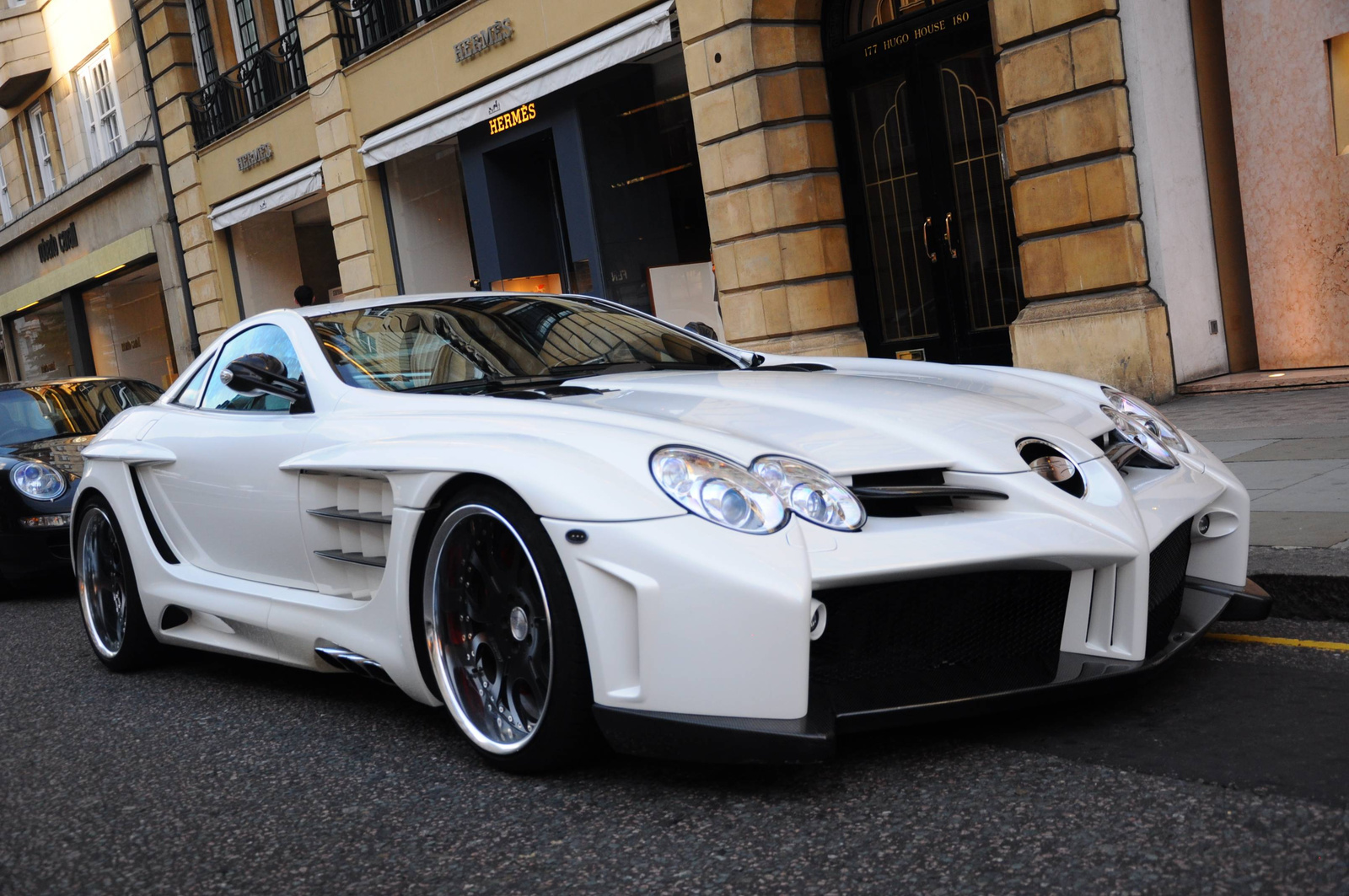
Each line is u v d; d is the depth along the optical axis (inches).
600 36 384.8
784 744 80.8
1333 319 273.6
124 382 282.7
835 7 346.0
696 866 77.5
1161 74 278.8
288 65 570.6
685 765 95.0
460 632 101.8
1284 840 71.3
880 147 342.3
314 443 118.1
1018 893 68.8
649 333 147.4
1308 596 122.0
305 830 92.2
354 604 114.7
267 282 658.8
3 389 271.7
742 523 84.4
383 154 503.5
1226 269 295.0
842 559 84.7
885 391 111.3
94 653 174.6
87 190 758.5
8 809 106.7
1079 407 114.6
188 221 678.5
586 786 93.2
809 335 348.2
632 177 401.4
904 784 87.0
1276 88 275.3
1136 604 93.4
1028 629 94.5
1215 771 83.1
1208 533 111.6
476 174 465.1
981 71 312.2
